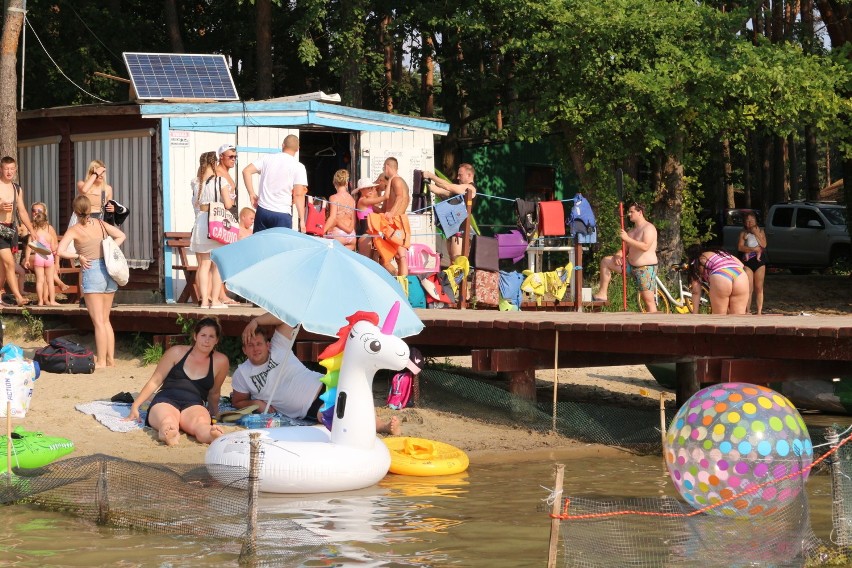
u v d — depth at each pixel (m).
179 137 24.36
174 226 24.38
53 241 23.00
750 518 9.62
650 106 31.55
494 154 40.81
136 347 20.31
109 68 42.66
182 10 47.66
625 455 14.27
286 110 25.22
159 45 47.44
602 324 15.13
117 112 24.38
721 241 44.97
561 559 8.98
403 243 20.78
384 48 46.47
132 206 25.12
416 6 38.25
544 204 22.80
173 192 24.33
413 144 27.62
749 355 14.52
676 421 10.18
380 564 8.91
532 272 22.89
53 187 27.48
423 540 9.67
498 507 11.04
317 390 14.59
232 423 14.19
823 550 9.30
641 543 9.34
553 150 36.47
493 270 21.86
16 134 26.33
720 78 29.67
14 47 25.94
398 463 12.77
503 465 13.51
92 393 16.50
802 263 42.12
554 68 32.81
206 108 24.52
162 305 22.08
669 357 16.62
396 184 20.92
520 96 36.47
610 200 32.94
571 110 31.73
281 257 13.03
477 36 37.97
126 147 25.23
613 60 31.55
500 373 19.86
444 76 42.44
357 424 11.91
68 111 25.72
